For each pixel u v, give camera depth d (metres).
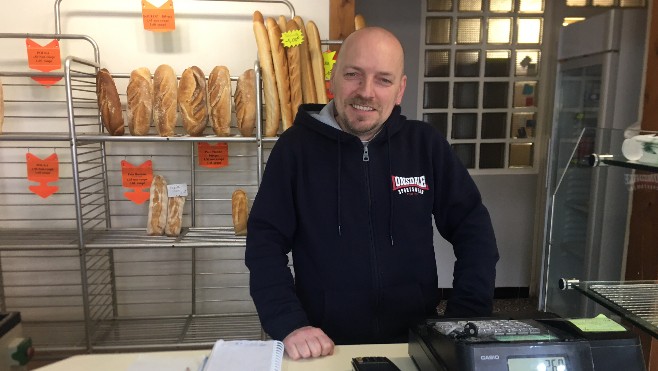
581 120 2.34
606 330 0.67
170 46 1.96
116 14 1.92
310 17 1.99
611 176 1.79
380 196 1.10
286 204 1.11
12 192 2.00
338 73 1.06
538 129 2.99
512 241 3.12
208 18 1.96
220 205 2.10
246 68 2.00
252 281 1.04
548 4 2.84
